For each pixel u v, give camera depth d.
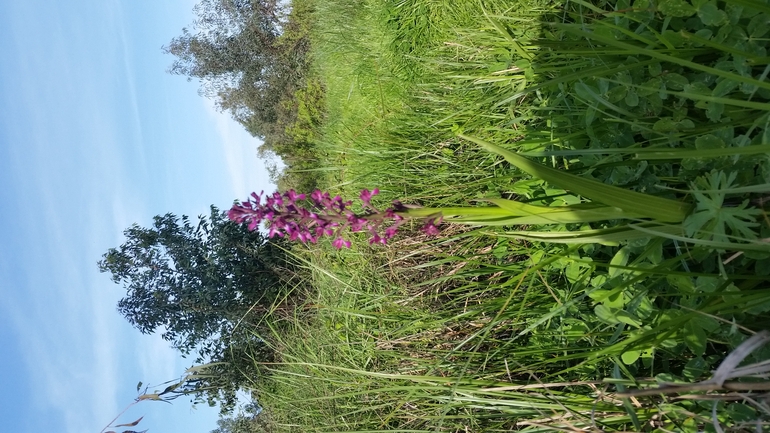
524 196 2.82
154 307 6.66
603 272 2.20
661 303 1.97
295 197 1.83
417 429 2.62
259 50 11.47
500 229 2.72
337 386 3.42
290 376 3.98
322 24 7.89
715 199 1.53
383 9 5.27
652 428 1.87
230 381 5.47
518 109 3.04
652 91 1.87
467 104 3.47
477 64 3.46
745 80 1.42
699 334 1.68
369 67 5.69
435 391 2.57
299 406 3.79
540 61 2.76
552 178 1.55
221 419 6.33
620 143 2.08
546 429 2.02
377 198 3.87
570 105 2.48
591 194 1.55
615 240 1.84
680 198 1.90
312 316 4.37
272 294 6.10
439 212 1.80
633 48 1.68
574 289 2.22
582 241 1.83
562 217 1.72
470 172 3.25
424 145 3.70
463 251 3.07
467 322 2.83
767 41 1.69
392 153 3.85
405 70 4.76
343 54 6.83
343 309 3.52
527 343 2.57
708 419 1.66
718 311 1.64
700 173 1.76
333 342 3.69
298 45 10.23
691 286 1.73
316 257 4.46
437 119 3.75
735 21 1.68
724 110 1.74
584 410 2.01
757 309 1.55
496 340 2.50
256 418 5.58
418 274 3.41
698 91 1.73
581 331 2.23
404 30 4.84
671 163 1.91
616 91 1.99
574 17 2.57
